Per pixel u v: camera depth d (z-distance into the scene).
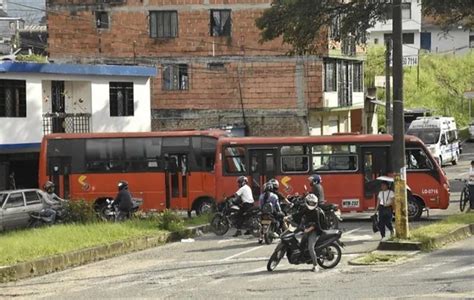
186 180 32.91
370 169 29.78
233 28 50.44
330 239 17.58
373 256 19.17
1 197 28.08
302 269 17.88
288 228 19.67
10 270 18.00
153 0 51.00
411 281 15.29
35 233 23.28
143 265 19.80
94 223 25.72
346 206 29.77
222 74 50.69
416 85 78.94
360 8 35.00
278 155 30.20
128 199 27.89
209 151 32.88
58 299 14.84
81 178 33.22
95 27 51.66
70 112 38.81
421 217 30.05
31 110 35.88
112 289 15.95
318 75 49.75
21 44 73.06
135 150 33.19
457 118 80.06
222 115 50.75
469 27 39.72
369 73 68.94
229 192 30.34
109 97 40.19
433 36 95.31
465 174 49.75
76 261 20.31
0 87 34.25
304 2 35.28
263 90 50.34
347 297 13.64
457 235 22.50
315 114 51.91
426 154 29.39
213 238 25.36
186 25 50.88
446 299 12.97
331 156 29.97
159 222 25.80
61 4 51.84
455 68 84.06
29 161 36.94
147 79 42.25
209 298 14.16
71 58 51.81
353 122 61.91
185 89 51.12
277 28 36.38
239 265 19.05
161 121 51.31
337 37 37.31
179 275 17.72
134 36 51.28
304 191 29.89
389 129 41.44
